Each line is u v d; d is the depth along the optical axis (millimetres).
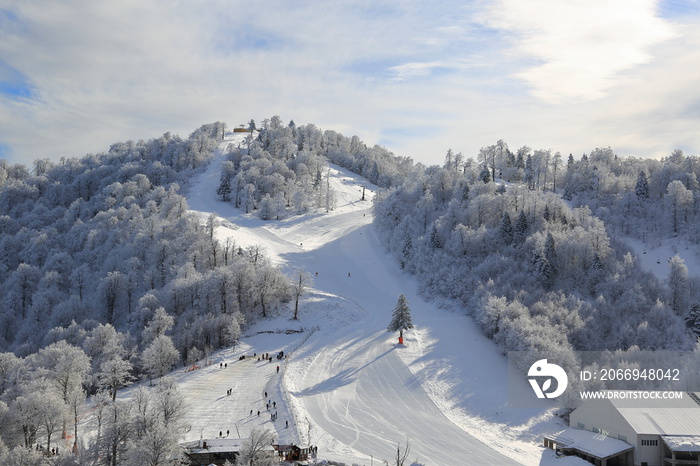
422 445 84750
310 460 74625
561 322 131000
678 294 146250
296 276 157250
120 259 171375
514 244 167875
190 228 177375
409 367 116938
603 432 86312
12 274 174500
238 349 125938
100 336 117750
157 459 63875
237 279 144250
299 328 138625
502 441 89625
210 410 91125
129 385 109125
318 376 111750
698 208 195000
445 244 174000
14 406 76000
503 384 112625
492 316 132375
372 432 88812
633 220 199500
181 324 132375
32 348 135750
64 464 67188
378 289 171250
